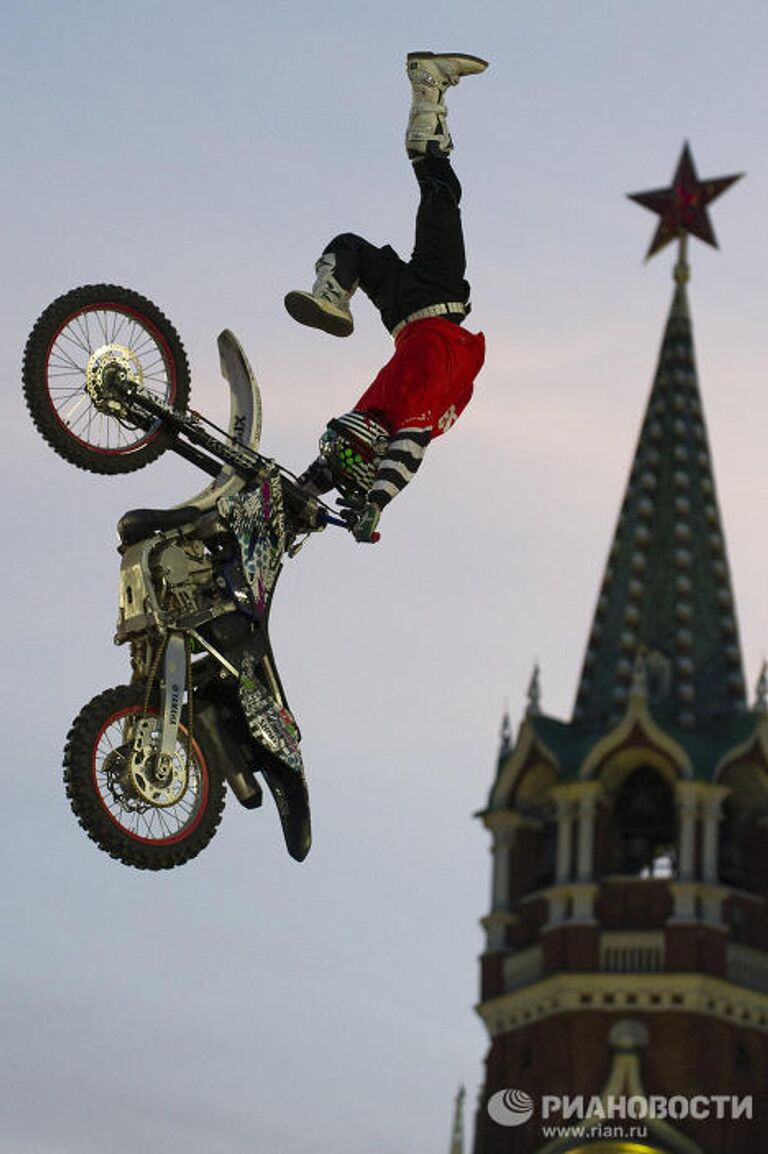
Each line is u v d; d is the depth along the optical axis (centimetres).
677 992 16375
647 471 18950
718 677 17875
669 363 19450
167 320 4550
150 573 4359
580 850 16800
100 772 4300
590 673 17938
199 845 4344
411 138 4669
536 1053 16538
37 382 4453
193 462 4525
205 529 4409
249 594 4400
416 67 4688
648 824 16975
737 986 16512
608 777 16975
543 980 16575
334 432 4553
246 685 4388
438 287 4603
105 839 4266
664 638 18012
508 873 17188
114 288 4516
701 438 19150
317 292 4612
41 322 4469
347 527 4528
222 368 4600
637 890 16650
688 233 19850
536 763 17288
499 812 17275
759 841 16962
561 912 16675
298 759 4416
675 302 19688
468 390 4603
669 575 18388
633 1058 16238
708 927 16512
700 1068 16238
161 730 4288
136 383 4475
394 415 4547
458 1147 16150
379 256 4647
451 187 4644
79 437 4475
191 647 4362
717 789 16775
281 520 4453
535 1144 16288
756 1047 16512
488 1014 16938
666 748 16912
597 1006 16438
